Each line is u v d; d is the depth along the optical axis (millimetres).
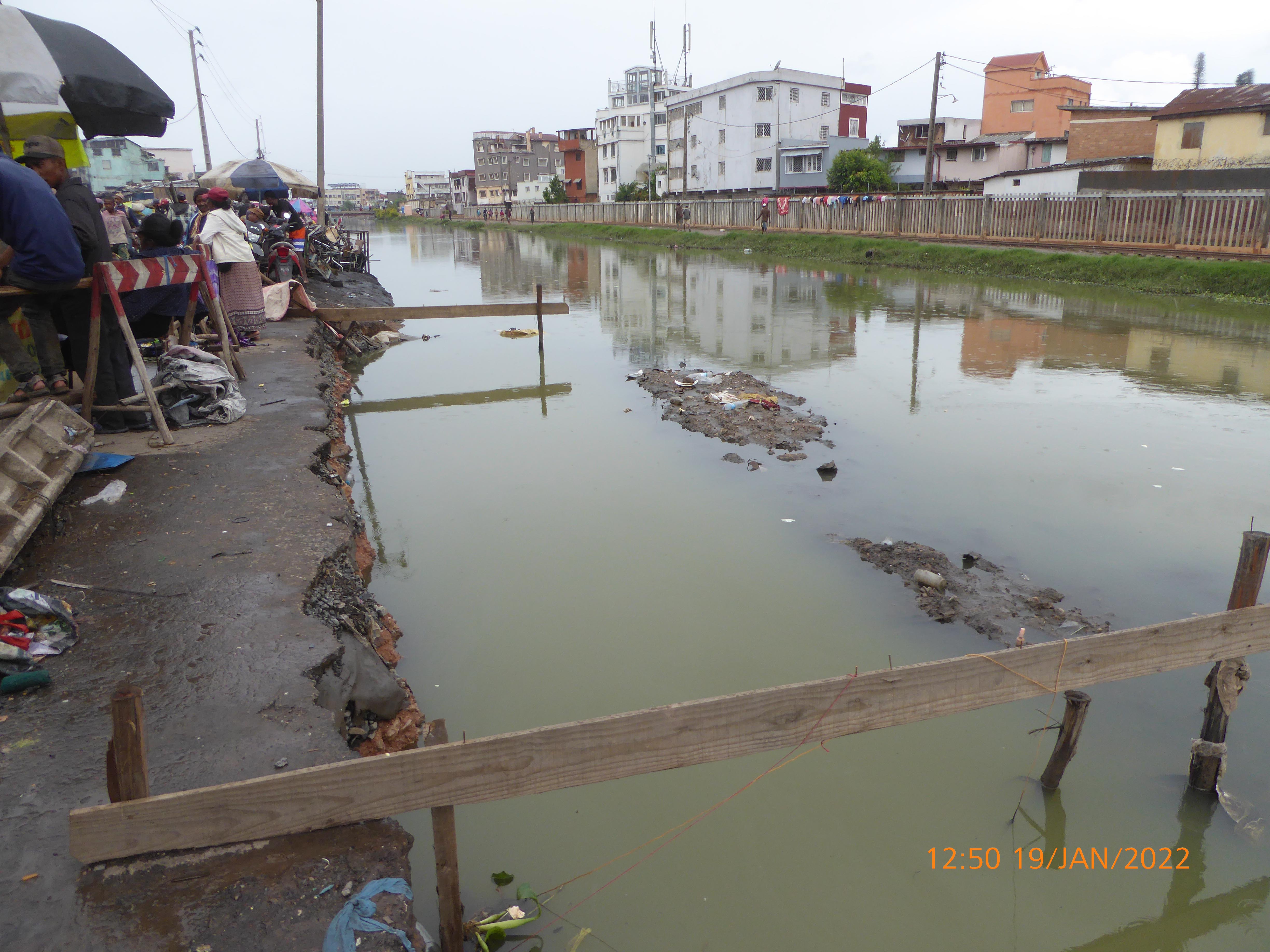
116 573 4105
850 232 32562
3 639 3279
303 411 7133
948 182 40594
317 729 3016
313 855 2447
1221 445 7781
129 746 2236
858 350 12789
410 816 3506
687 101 55250
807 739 2592
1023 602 4957
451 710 4105
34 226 4969
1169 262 18688
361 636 4195
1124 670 2973
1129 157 30094
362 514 6625
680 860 3238
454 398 10422
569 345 14008
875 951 2832
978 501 6562
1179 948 2836
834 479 7148
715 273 25375
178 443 6016
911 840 3316
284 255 13570
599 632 4832
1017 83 44000
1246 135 23828
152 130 7312
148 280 6012
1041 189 28438
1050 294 18703
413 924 2338
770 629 4797
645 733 2408
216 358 7184
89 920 2191
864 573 5422
